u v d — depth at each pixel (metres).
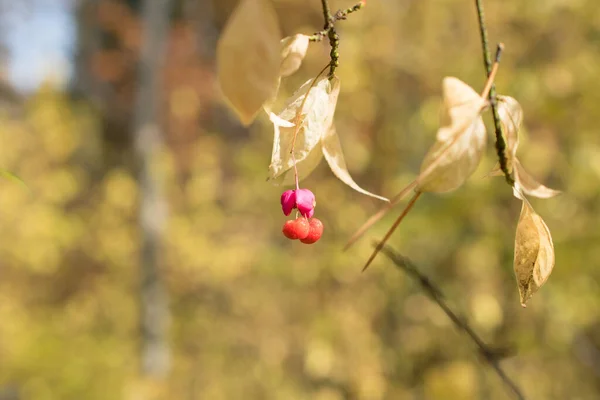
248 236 7.56
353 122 5.92
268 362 6.65
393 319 6.07
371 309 6.07
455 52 5.41
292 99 1.16
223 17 9.39
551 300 4.80
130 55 8.44
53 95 8.15
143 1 7.87
